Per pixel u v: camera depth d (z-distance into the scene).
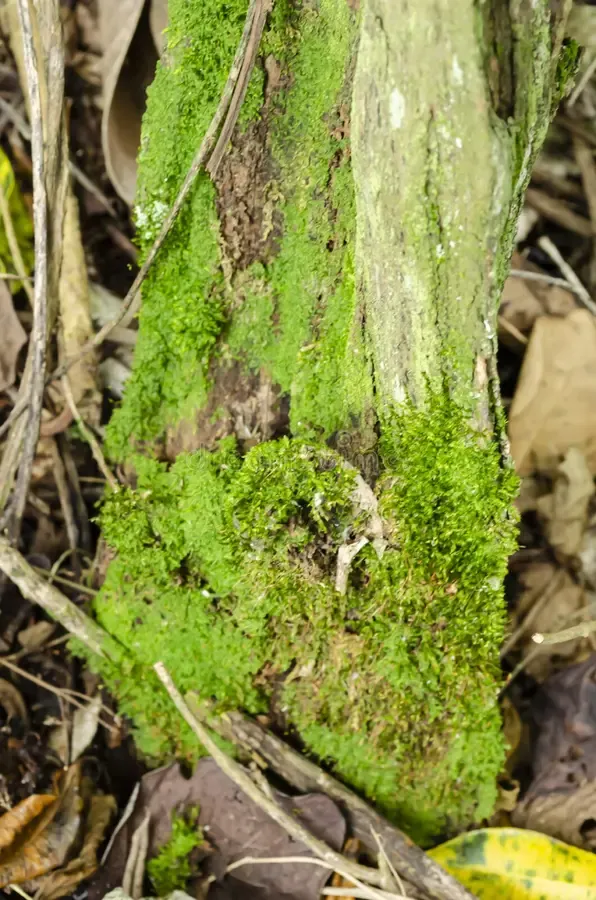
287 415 0.52
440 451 0.49
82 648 0.57
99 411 0.61
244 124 0.49
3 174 0.61
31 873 0.53
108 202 0.64
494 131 0.46
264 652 0.53
